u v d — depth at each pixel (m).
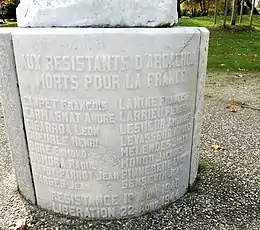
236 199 2.32
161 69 1.93
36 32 1.83
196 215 2.15
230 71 6.70
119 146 2.00
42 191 2.19
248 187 2.47
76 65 1.84
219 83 5.79
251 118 4.07
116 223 2.10
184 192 2.37
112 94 1.89
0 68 2.05
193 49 2.04
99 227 2.06
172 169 2.21
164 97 2.00
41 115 1.99
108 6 1.89
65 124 1.96
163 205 2.25
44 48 1.84
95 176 2.05
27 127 2.07
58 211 2.19
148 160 2.09
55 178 2.11
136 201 2.14
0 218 2.14
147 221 2.11
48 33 1.81
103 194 2.09
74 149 2.01
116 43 1.80
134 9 1.94
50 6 1.93
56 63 1.85
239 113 4.26
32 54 1.87
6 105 2.13
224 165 2.81
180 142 2.19
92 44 1.80
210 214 2.16
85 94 1.89
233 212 2.18
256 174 2.67
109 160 2.02
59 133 1.99
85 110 1.92
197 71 2.13
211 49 8.83
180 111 2.11
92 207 2.12
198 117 2.28
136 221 2.11
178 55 1.96
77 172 2.05
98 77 1.85
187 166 2.33
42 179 2.15
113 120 1.94
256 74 6.44
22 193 2.36
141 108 1.96
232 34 11.20
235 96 5.02
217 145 3.23
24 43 1.87
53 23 1.93
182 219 2.12
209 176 2.62
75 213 2.16
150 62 1.89
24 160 2.18
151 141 2.05
